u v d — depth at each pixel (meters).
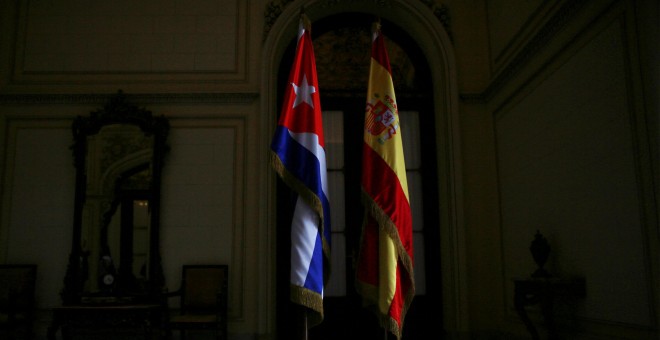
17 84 4.92
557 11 3.61
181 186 4.82
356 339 4.93
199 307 4.49
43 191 4.77
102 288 4.55
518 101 4.36
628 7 2.92
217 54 5.02
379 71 3.72
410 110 5.34
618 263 3.02
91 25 5.04
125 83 4.94
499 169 4.76
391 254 3.34
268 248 4.68
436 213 5.15
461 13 5.17
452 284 4.77
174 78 4.96
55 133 4.85
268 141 4.84
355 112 5.28
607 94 3.12
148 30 5.05
